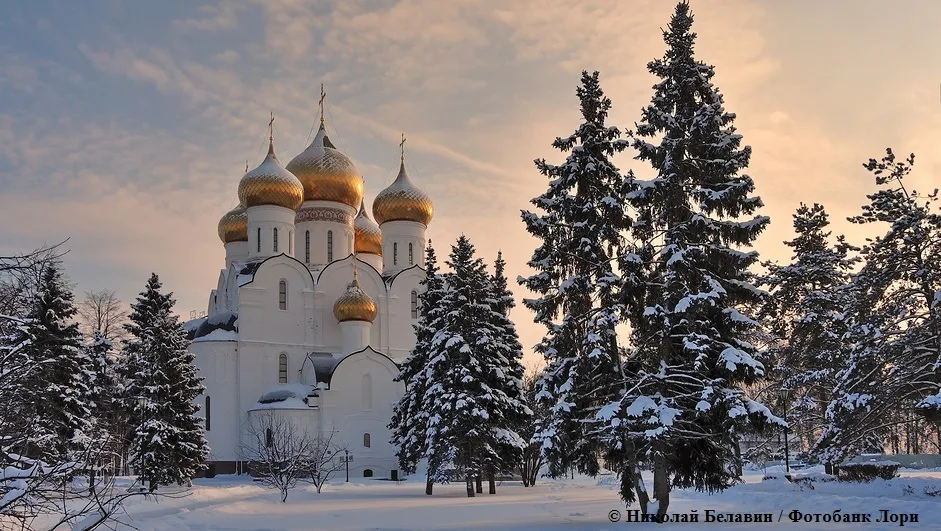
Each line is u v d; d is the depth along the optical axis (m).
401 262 86.56
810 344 40.19
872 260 32.38
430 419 45.47
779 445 51.44
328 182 85.06
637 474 26.62
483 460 45.34
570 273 27.86
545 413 27.75
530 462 55.78
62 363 45.16
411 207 86.94
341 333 78.94
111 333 79.12
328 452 67.44
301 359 78.00
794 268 42.16
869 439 40.97
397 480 68.25
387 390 75.06
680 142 26.30
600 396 27.02
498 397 45.81
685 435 25.50
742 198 26.19
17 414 15.92
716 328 25.73
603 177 27.84
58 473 14.42
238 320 76.06
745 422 24.22
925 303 32.06
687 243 25.72
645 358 27.08
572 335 26.91
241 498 43.50
